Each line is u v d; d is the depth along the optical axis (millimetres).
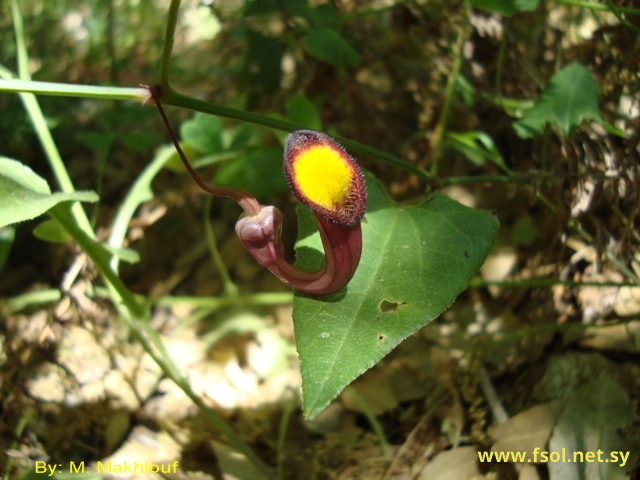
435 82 184
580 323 146
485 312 167
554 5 172
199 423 153
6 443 143
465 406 146
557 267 156
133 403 157
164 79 103
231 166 175
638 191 137
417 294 100
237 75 214
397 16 191
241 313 178
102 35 245
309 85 201
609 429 124
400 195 189
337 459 145
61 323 160
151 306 185
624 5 150
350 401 153
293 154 94
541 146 163
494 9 147
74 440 150
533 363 149
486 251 105
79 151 212
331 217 91
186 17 255
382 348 93
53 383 158
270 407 156
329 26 185
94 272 159
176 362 168
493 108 181
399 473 137
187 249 198
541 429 130
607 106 158
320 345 93
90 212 199
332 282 97
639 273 152
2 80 102
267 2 187
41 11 242
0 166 110
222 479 140
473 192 184
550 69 177
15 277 189
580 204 140
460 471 130
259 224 100
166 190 204
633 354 140
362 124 195
